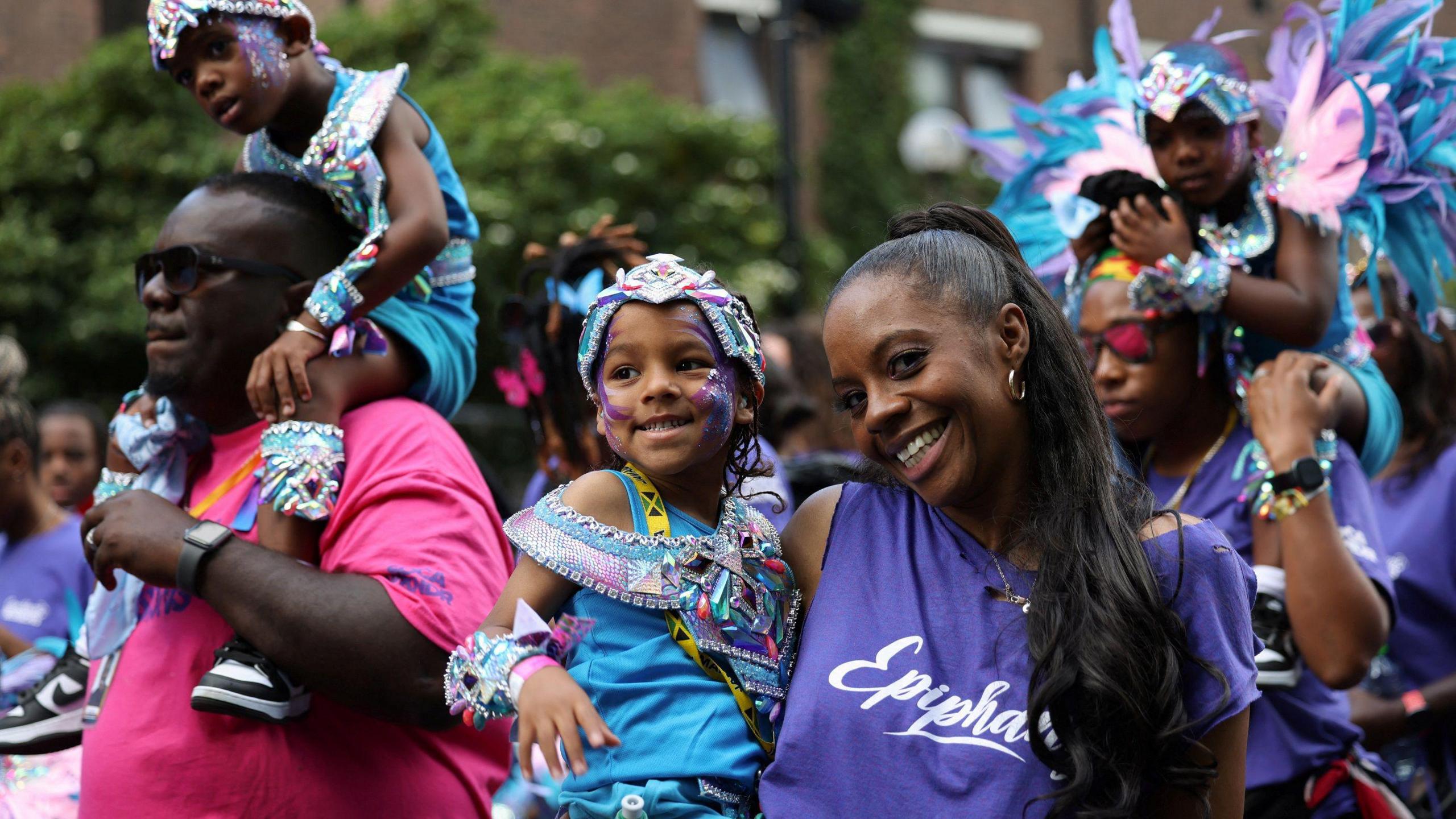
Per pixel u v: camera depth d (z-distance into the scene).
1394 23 3.16
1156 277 2.97
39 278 9.86
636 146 11.13
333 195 2.80
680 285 2.18
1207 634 2.07
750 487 3.36
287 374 2.60
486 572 2.61
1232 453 3.12
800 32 9.11
